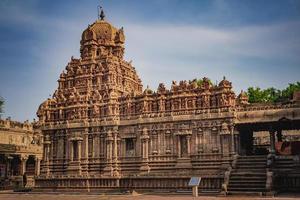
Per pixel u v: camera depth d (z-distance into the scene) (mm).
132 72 77875
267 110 52438
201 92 57594
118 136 63094
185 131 57250
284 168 48125
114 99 64625
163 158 58531
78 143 65750
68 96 72000
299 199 37031
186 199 40250
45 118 70750
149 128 60344
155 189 56562
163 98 60156
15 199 46156
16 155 91312
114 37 78562
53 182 65500
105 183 60875
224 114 54594
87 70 72500
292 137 67688
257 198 39000
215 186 51438
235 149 53406
